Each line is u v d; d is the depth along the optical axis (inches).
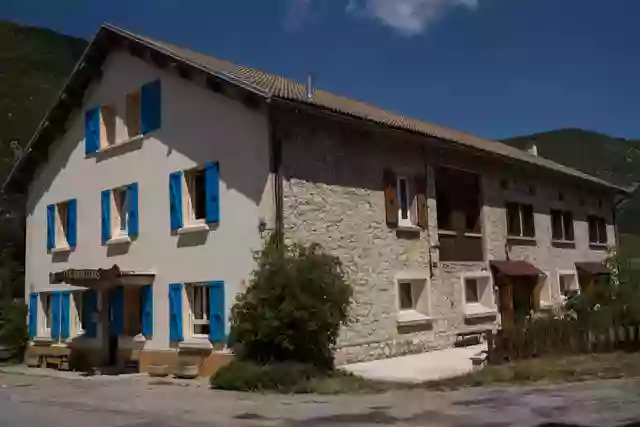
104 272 588.4
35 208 808.3
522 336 576.1
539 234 890.1
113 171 684.1
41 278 783.7
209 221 570.3
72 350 711.1
